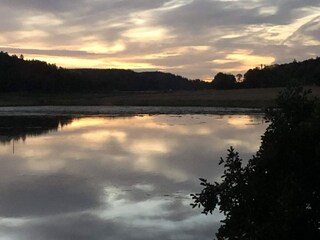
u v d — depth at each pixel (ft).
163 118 154.20
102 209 36.04
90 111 206.18
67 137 92.32
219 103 252.01
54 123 133.90
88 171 52.47
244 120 141.90
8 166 56.08
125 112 195.72
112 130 108.37
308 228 13.65
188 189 42.68
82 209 36.09
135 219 33.35
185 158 61.87
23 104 282.77
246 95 293.02
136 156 64.23
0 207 36.55
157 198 39.34
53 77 425.69
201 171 51.88
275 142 14.92
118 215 34.37
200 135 94.17
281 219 13.48
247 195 14.73
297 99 15.74
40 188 43.39
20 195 40.60
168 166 55.47
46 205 37.17
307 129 14.48
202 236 29.63
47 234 30.12
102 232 30.53
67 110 215.72
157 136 92.94
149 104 267.18
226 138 87.76
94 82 464.65
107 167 55.06
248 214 14.73
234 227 14.92
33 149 72.90
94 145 78.07
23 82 395.34
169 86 529.04
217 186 15.84
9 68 402.52
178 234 30.07
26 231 30.58
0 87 373.61
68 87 431.02
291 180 13.76
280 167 14.58
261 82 416.26
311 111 15.57
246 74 436.76
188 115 171.73
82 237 29.55
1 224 32.19
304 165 14.33
